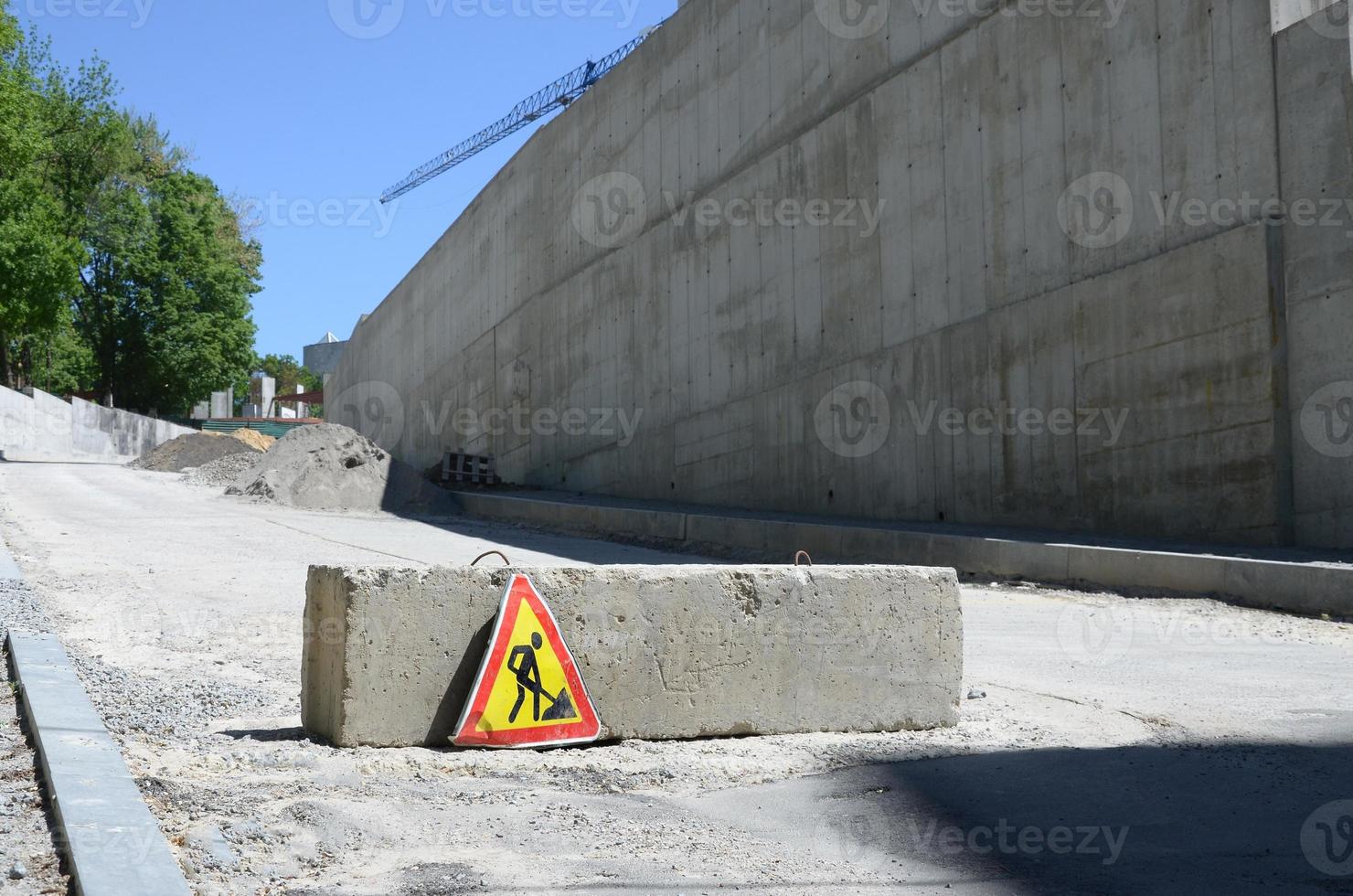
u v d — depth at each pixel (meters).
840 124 23.25
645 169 31.45
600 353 33.94
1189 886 4.06
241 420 64.38
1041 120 18.22
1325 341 13.92
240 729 6.17
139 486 28.97
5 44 43.97
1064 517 17.64
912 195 21.12
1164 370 15.94
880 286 21.97
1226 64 15.15
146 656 8.30
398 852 4.22
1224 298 15.04
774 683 6.35
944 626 6.66
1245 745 6.20
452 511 29.14
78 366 63.59
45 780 4.67
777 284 25.30
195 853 3.97
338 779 5.06
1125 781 5.44
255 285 66.56
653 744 6.05
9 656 7.40
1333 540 13.77
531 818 4.68
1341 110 13.76
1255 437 14.61
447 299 49.41
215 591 12.13
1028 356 18.36
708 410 27.98
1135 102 16.55
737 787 5.31
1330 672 8.65
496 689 5.76
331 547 17.95
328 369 98.12
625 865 4.14
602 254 33.88
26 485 27.98
